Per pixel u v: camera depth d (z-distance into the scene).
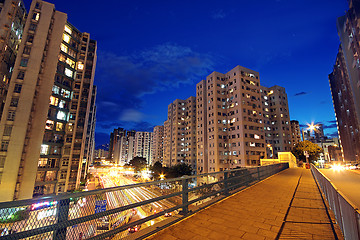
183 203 5.33
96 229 3.04
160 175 63.22
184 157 86.75
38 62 33.25
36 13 35.06
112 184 81.94
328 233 4.37
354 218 2.85
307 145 52.56
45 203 2.51
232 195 8.40
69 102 39.84
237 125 59.72
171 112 96.12
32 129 32.09
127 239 3.69
